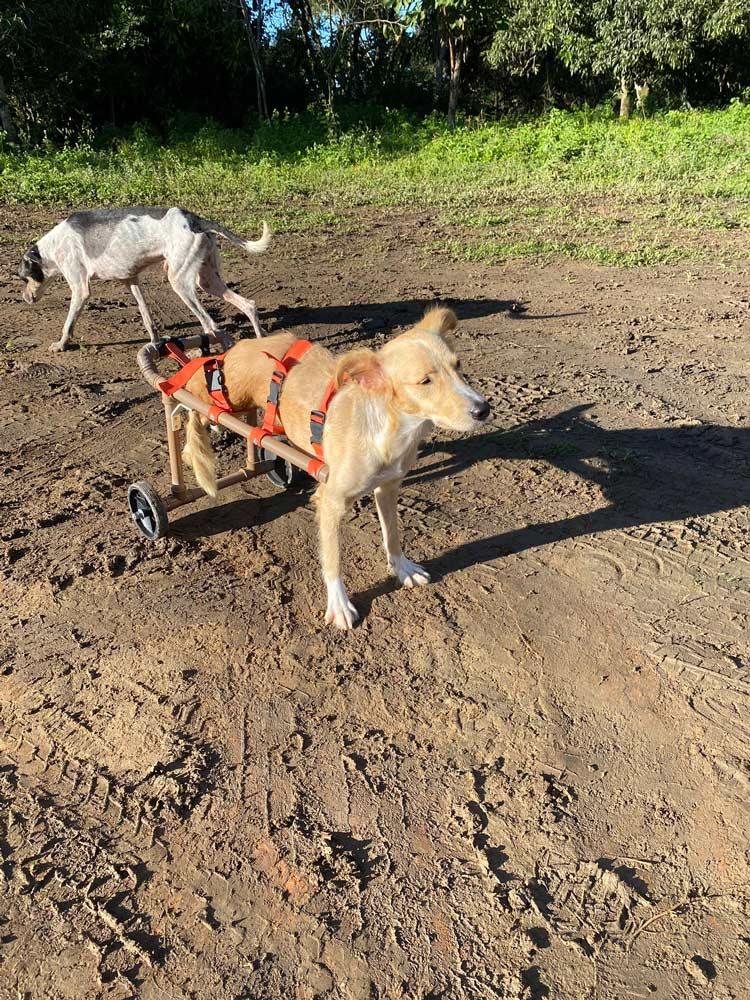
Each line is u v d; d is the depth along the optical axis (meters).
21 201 5.67
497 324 3.16
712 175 5.88
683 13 8.79
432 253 4.25
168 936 0.95
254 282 3.79
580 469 2.04
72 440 2.26
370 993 0.89
